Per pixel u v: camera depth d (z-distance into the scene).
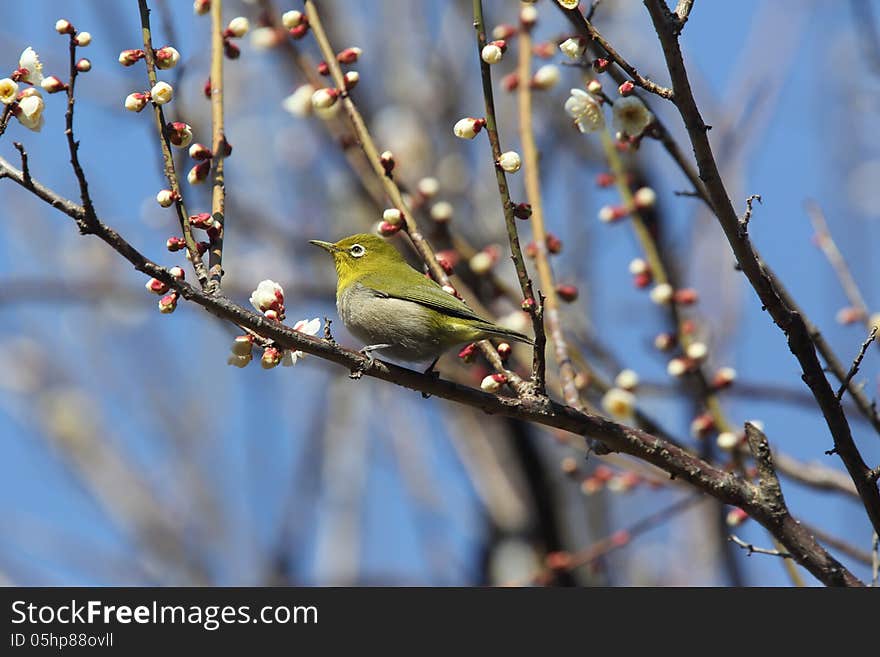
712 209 8.03
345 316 10.74
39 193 6.95
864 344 7.91
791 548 8.26
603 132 11.53
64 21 6.79
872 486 8.06
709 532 13.73
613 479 11.33
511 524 14.23
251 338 7.95
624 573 14.10
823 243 11.37
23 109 7.42
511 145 14.70
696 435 10.49
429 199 11.57
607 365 12.16
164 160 7.94
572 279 14.14
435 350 10.21
